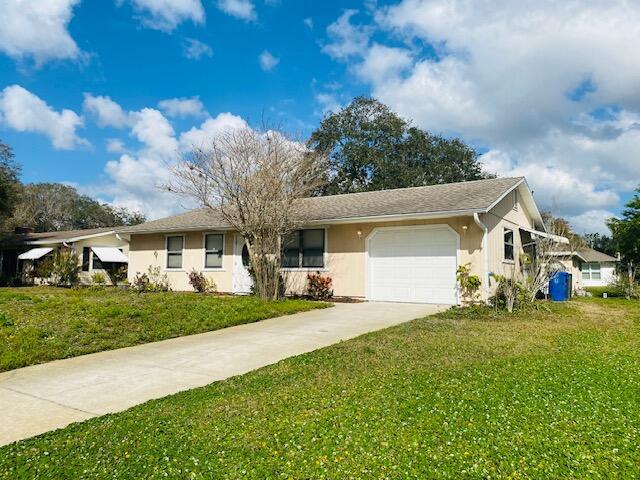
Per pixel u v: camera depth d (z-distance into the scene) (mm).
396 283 15312
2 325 9086
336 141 39781
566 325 10523
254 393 5352
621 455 3580
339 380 5824
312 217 16359
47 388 5898
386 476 3289
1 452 3818
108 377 6414
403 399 4941
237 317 11070
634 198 26344
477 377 5828
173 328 9797
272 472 3383
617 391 5219
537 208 19109
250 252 15188
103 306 11484
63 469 3471
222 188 15141
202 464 3520
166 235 21188
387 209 15500
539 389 5266
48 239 27656
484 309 12461
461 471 3336
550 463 3443
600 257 38562
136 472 3410
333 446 3783
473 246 13930
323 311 12906
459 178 41406
